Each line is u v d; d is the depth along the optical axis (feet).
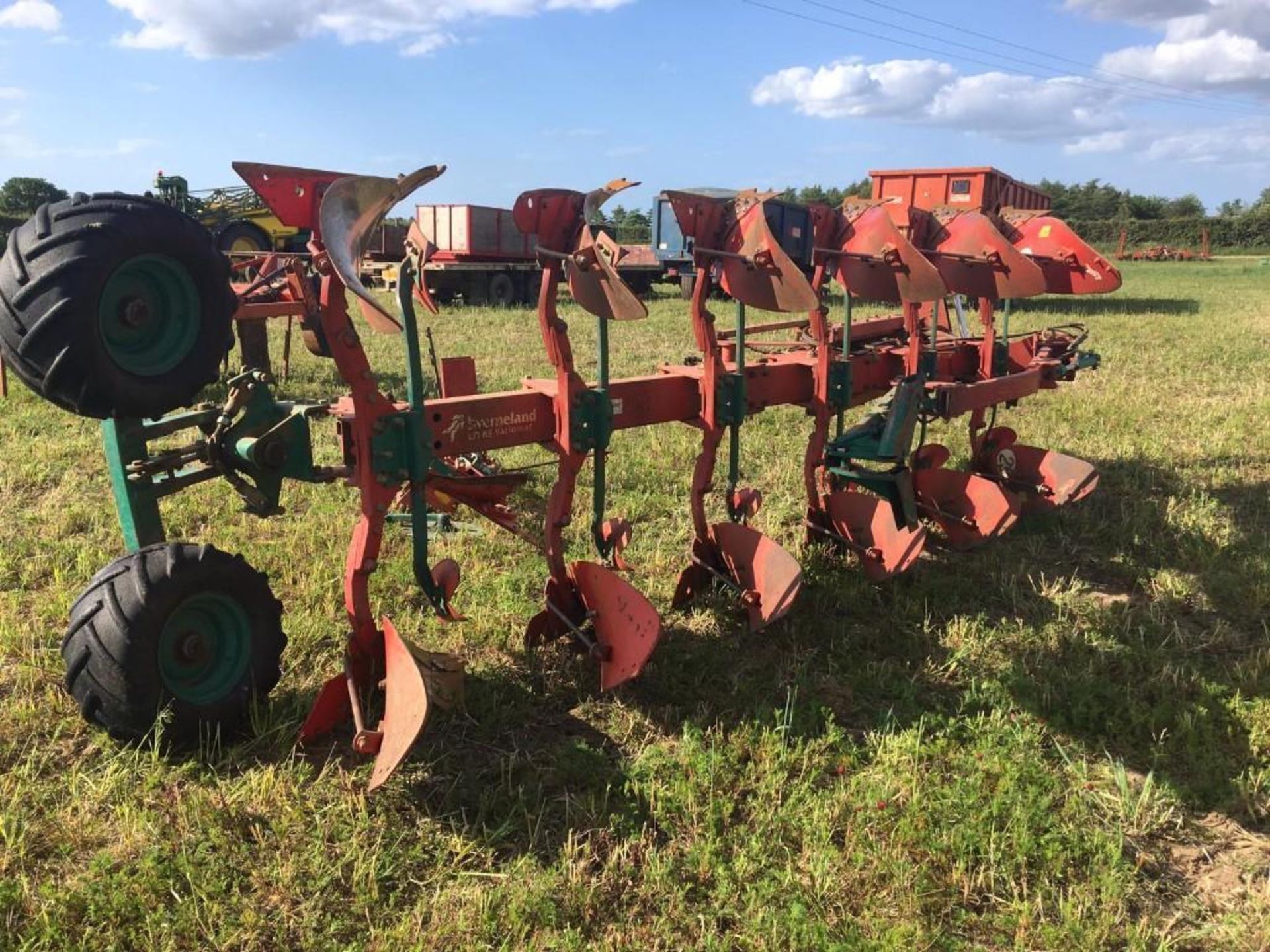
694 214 14.74
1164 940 9.20
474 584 17.04
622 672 12.93
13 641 14.02
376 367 39.93
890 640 15.71
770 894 9.57
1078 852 10.32
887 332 22.43
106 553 17.78
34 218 10.32
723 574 16.30
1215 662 15.02
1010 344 24.62
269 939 8.92
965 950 9.02
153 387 10.75
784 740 12.31
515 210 12.51
